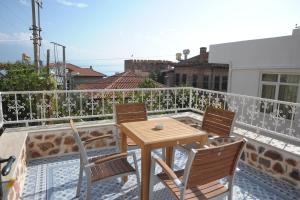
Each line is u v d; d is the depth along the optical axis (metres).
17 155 2.93
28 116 4.77
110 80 19.17
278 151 3.34
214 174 1.98
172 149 3.35
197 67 16.95
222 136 3.24
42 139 3.94
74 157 4.05
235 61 8.88
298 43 6.83
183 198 1.84
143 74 26.12
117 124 3.60
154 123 3.22
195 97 5.46
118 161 2.81
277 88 7.80
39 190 2.99
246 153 3.85
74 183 3.18
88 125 4.28
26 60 14.30
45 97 4.43
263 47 7.83
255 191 3.07
